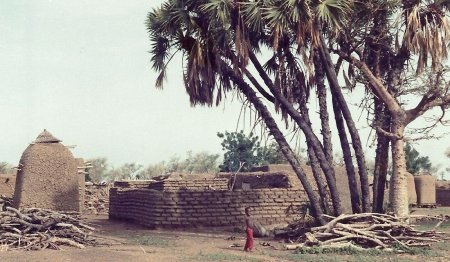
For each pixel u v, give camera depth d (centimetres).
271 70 2350
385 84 2369
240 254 1594
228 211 2434
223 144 6769
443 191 4422
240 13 1928
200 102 2125
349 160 2145
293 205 2541
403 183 2164
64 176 2505
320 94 2181
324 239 1756
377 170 2264
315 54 2148
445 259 1501
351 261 1457
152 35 2158
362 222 1822
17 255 1452
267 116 2094
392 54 2320
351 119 2122
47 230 1741
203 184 3309
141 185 3553
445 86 2142
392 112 2177
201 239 1992
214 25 1964
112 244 1777
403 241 1745
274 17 1833
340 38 2138
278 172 3197
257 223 2128
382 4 2134
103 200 3909
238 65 2030
